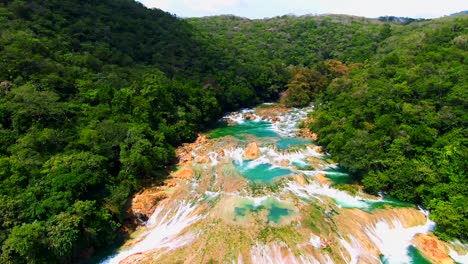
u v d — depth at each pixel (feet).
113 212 136.36
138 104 218.18
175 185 173.58
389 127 178.40
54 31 264.52
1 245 103.96
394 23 585.63
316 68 393.50
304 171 185.16
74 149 159.12
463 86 181.88
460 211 132.57
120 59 284.41
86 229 121.29
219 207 147.33
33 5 273.33
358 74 282.56
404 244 129.90
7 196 116.47
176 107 252.21
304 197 156.25
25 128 161.17
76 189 129.80
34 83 189.26
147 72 279.69
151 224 146.51
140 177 176.04
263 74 378.53
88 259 123.85
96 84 228.63
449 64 214.07
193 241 128.06
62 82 205.67
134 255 123.85
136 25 357.41
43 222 113.09
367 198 157.17
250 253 118.93
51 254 109.70
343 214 142.20
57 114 174.50
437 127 176.65
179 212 149.89
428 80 198.08
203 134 261.65
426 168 154.71
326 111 244.42
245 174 181.16
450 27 282.97
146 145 177.27
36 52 217.77
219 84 328.49
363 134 180.24
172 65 321.73
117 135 179.11
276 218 136.98
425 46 259.19
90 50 273.54
